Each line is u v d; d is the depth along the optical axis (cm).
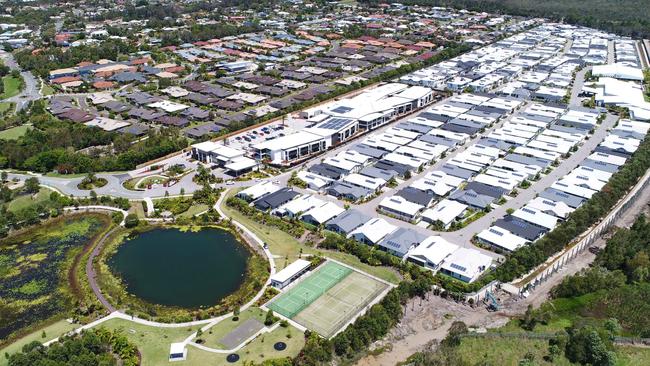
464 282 11194
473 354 9250
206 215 13975
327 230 13325
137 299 10838
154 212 14275
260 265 11888
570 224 12731
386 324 9762
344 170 16262
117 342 9250
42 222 14025
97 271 11838
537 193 15025
